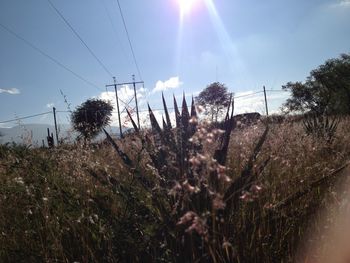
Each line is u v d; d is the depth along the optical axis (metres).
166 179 2.90
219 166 1.93
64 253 2.90
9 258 2.92
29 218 3.53
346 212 3.05
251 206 2.98
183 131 2.93
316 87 36.66
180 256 2.57
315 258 2.72
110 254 2.83
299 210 3.14
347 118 11.88
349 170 3.88
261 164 3.26
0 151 6.41
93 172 3.58
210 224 2.48
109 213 3.23
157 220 2.83
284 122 6.97
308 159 4.54
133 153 4.25
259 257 2.63
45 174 4.48
